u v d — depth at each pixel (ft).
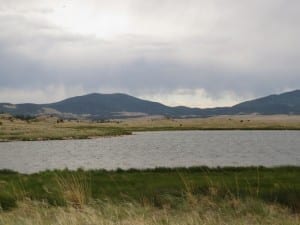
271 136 502.38
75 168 175.42
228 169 105.91
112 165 187.83
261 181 80.59
